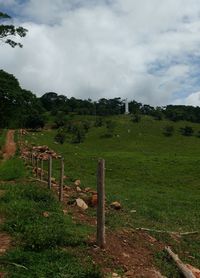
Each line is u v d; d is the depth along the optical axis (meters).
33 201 17.91
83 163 56.62
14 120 102.44
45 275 10.23
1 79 90.62
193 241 18.56
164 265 13.34
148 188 41.75
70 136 138.00
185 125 174.00
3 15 53.78
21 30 54.97
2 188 21.41
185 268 13.12
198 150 125.25
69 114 192.62
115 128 159.38
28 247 11.89
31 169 37.47
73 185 32.03
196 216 26.12
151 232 17.72
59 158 60.09
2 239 12.72
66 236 12.98
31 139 96.19
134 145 135.50
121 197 30.03
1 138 82.12
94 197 21.06
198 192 42.38
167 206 29.25
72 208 18.91
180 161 58.59
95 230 14.67
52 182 29.62
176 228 20.91
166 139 147.50
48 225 14.01
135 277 11.16
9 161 43.06
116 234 15.12
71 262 11.11
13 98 91.56
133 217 21.31
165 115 192.38
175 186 45.94
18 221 14.20
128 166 55.84
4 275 10.05
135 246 14.33
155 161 59.44
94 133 150.75
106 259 11.91
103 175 12.56
